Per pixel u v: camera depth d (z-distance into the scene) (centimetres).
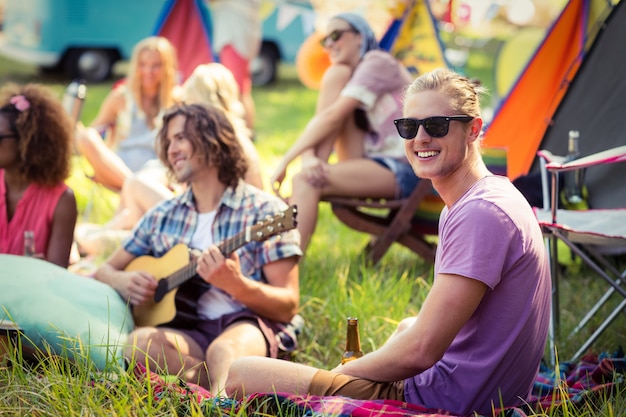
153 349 380
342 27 576
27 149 440
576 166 388
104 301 402
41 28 1357
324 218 720
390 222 600
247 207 425
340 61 580
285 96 1453
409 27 636
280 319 413
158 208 443
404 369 307
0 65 1548
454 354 315
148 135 681
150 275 422
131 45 1410
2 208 447
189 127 418
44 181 448
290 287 414
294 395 312
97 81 1434
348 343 357
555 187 397
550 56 601
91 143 638
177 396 328
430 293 304
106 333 381
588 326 468
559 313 466
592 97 572
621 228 405
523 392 321
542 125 594
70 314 382
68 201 454
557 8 1046
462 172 314
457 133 308
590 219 427
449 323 298
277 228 383
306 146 560
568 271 577
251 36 988
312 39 745
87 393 326
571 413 313
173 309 412
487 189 306
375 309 474
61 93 1334
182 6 845
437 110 308
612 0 651
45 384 337
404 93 324
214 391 361
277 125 1211
